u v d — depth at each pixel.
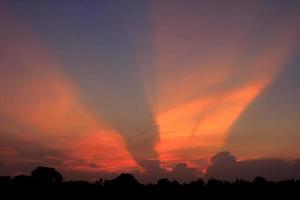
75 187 90.62
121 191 93.38
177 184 102.44
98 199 85.19
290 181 101.38
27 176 89.69
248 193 94.06
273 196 90.12
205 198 91.38
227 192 96.12
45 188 85.69
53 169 93.31
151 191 96.25
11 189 82.44
